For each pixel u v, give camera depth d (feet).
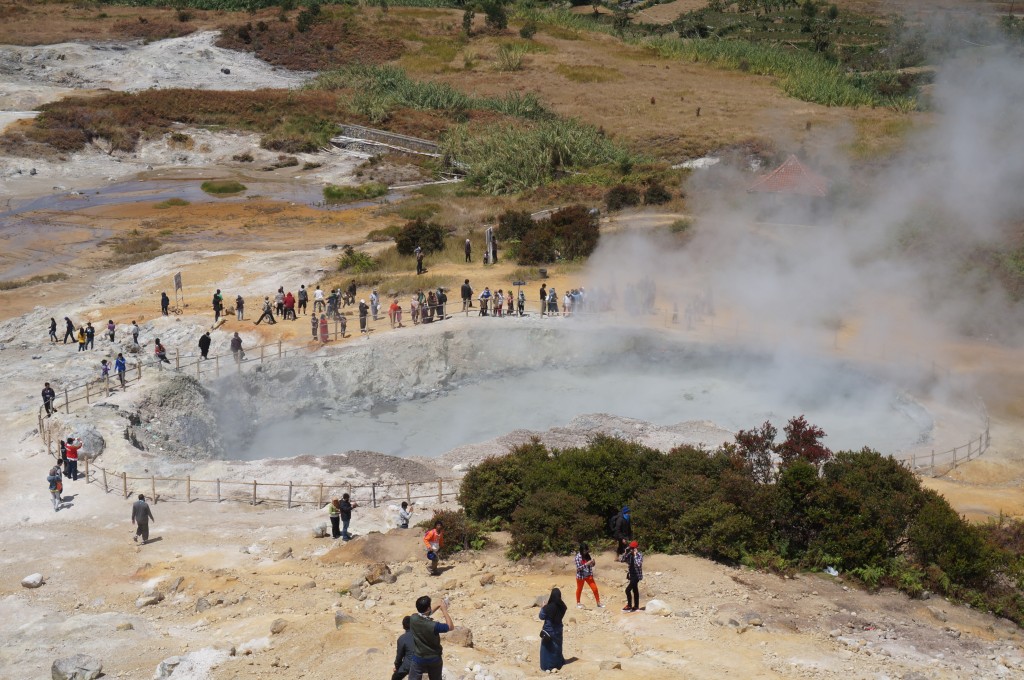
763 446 82.64
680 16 508.94
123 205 236.84
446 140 278.26
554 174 251.60
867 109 299.58
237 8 422.41
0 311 164.04
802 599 63.62
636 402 129.90
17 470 97.81
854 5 447.42
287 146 284.82
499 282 164.55
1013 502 87.81
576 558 61.05
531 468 83.61
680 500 75.00
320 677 49.49
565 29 414.00
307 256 186.09
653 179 228.22
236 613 62.75
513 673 48.65
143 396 115.14
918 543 68.85
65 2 414.82
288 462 100.89
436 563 70.38
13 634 61.11
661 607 59.77
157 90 313.12
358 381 133.28
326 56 368.07
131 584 70.79
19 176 259.39
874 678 49.85
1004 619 64.69
